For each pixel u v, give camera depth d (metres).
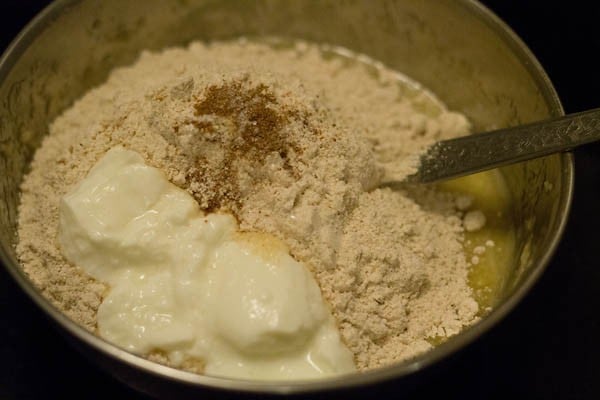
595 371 0.31
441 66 0.38
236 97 0.31
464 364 0.31
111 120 0.32
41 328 0.31
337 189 0.30
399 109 0.37
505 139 0.31
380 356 0.29
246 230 0.29
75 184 0.31
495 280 0.32
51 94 0.36
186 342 0.27
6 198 0.32
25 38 0.33
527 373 0.31
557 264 0.33
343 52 0.39
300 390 0.24
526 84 0.33
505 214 0.34
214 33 0.39
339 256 0.29
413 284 0.30
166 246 0.29
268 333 0.27
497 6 0.39
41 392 0.30
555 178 0.30
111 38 0.37
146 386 0.26
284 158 0.30
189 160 0.30
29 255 0.31
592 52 0.37
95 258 0.29
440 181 0.33
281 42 0.40
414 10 0.36
